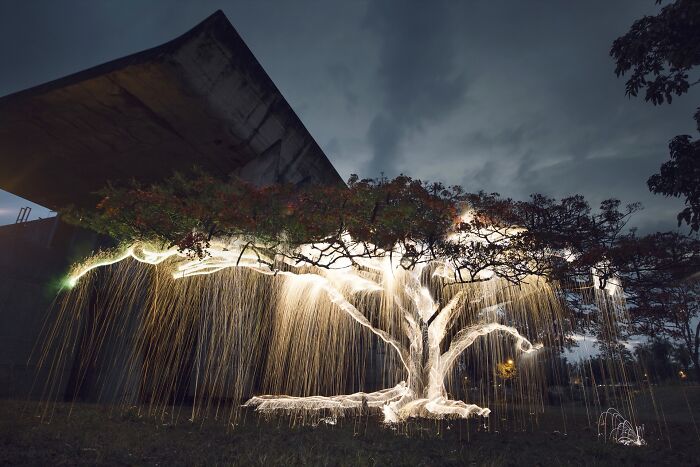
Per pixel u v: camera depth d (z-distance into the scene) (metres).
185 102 9.38
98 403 11.36
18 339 10.85
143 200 7.15
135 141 10.84
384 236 6.95
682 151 6.45
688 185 6.31
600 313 13.22
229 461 5.45
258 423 8.79
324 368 15.47
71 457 5.29
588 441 8.51
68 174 12.68
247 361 13.60
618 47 6.70
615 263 9.00
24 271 11.22
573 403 21.23
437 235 7.67
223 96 9.59
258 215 7.03
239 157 11.23
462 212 8.46
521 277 9.89
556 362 23.75
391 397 12.05
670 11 5.94
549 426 11.00
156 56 8.23
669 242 9.25
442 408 10.84
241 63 9.56
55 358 11.52
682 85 6.23
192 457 5.53
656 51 6.36
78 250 12.72
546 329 14.16
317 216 6.89
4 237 10.93
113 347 12.22
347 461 5.62
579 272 9.27
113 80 8.74
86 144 11.08
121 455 5.53
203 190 7.27
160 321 12.88
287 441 6.95
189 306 13.34
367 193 7.04
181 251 7.31
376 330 11.27
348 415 11.44
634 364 24.39
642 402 20.17
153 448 6.01
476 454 6.45
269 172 11.03
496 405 19.50
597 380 24.28
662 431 10.77
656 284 10.47
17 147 11.28
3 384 10.41
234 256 9.84
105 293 12.70
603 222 9.43
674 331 13.64
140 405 11.26
